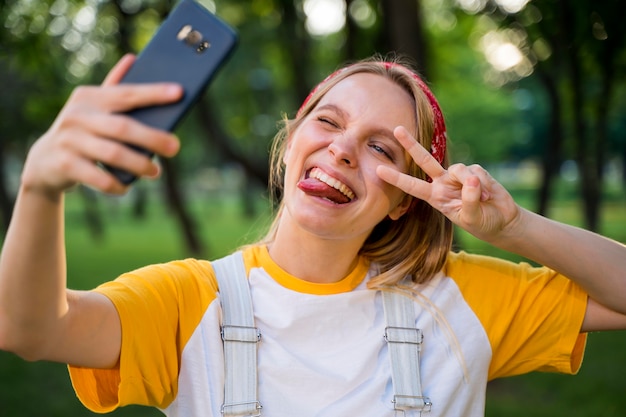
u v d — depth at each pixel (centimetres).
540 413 496
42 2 705
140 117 93
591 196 1262
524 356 162
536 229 149
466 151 4297
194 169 4178
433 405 150
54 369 636
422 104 160
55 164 86
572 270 153
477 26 951
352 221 150
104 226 2922
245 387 141
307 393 145
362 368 149
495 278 165
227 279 153
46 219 97
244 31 1222
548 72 880
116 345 129
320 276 157
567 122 1259
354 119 152
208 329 144
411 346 153
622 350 700
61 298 108
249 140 2084
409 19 510
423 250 164
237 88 1689
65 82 1020
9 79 1452
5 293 103
